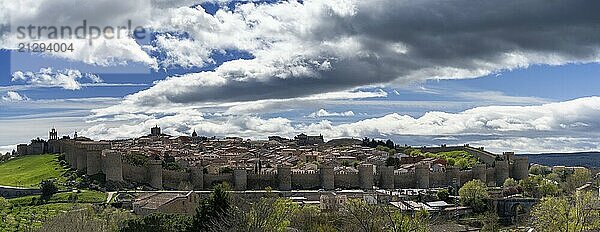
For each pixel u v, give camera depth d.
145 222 138.50
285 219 160.38
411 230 142.88
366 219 138.25
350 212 149.88
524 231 170.12
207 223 133.12
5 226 189.12
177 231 136.62
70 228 160.62
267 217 142.62
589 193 176.25
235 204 146.38
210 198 141.38
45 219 192.38
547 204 154.38
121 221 159.75
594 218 146.88
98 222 166.75
